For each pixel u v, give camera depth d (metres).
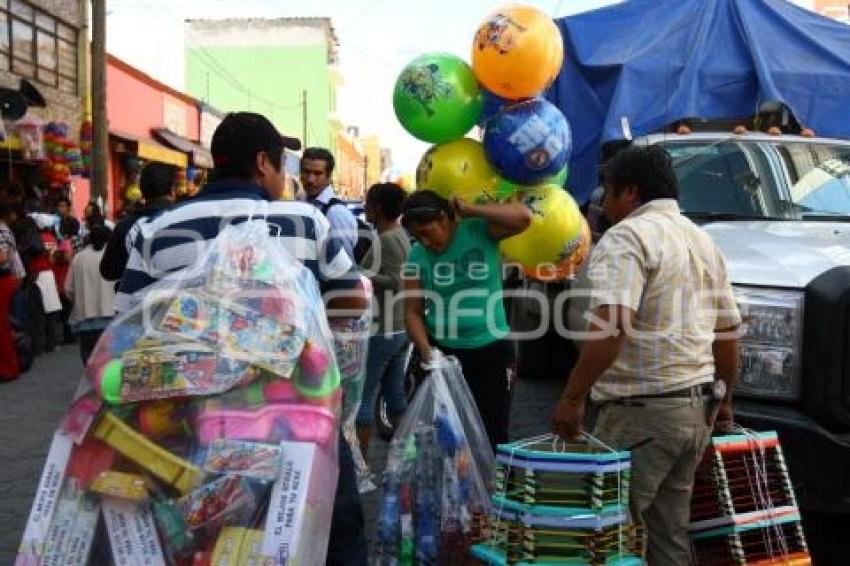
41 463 5.65
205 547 2.64
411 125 3.99
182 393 2.68
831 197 5.19
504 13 3.84
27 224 10.10
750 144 5.56
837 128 6.14
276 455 2.69
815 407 3.74
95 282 6.92
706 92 6.18
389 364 5.47
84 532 2.69
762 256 4.13
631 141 5.66
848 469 3.68
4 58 15.21
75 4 18.11
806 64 6.13
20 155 13.91
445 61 3.95
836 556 4.12
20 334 9.09
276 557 2.62
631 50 6.38
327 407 2.82
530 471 2.97
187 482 2.66
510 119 3.82
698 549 3.48
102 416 2.72
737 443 3.44
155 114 23.06
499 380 4.13
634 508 3.15
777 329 3.86
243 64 52.75
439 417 3.65
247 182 3.21
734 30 6.38
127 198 18.53
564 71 6.68
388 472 3.65
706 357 3.18
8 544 4.29
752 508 3.46
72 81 18.25
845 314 3.68
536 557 2.95
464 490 3.58
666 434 3.11
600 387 3.27
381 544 3.57
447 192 4.05
